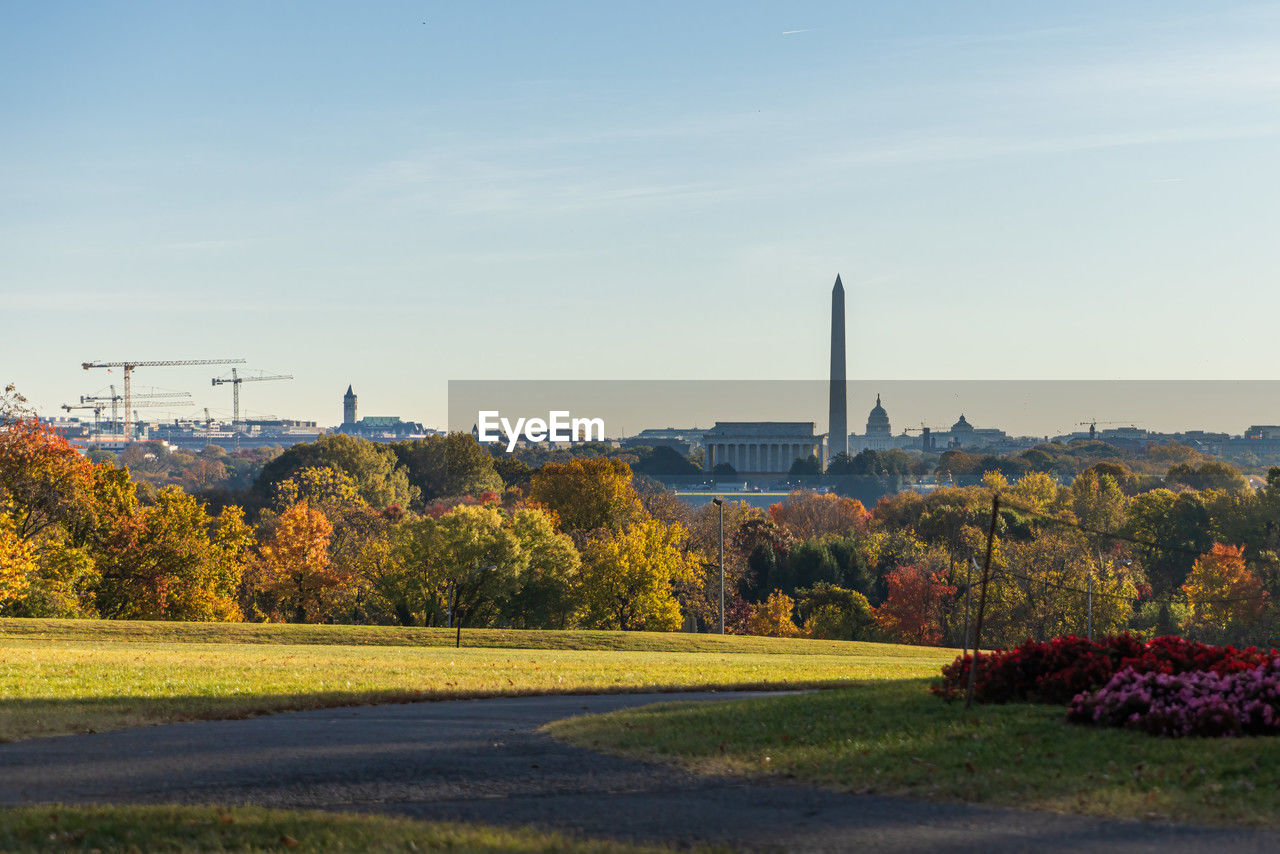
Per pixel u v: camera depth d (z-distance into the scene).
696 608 85.25
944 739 17.36
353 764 16.72
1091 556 85.12
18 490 60.03
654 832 12.90
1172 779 14.24
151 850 11.62
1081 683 19.86
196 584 68.38
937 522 106.06
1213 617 79.81
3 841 11.66
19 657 31.89
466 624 75.69
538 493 102.00
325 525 77.44
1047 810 13.49
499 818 13.61
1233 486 126.19
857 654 52.78
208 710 22.02
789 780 15.55
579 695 26.97
